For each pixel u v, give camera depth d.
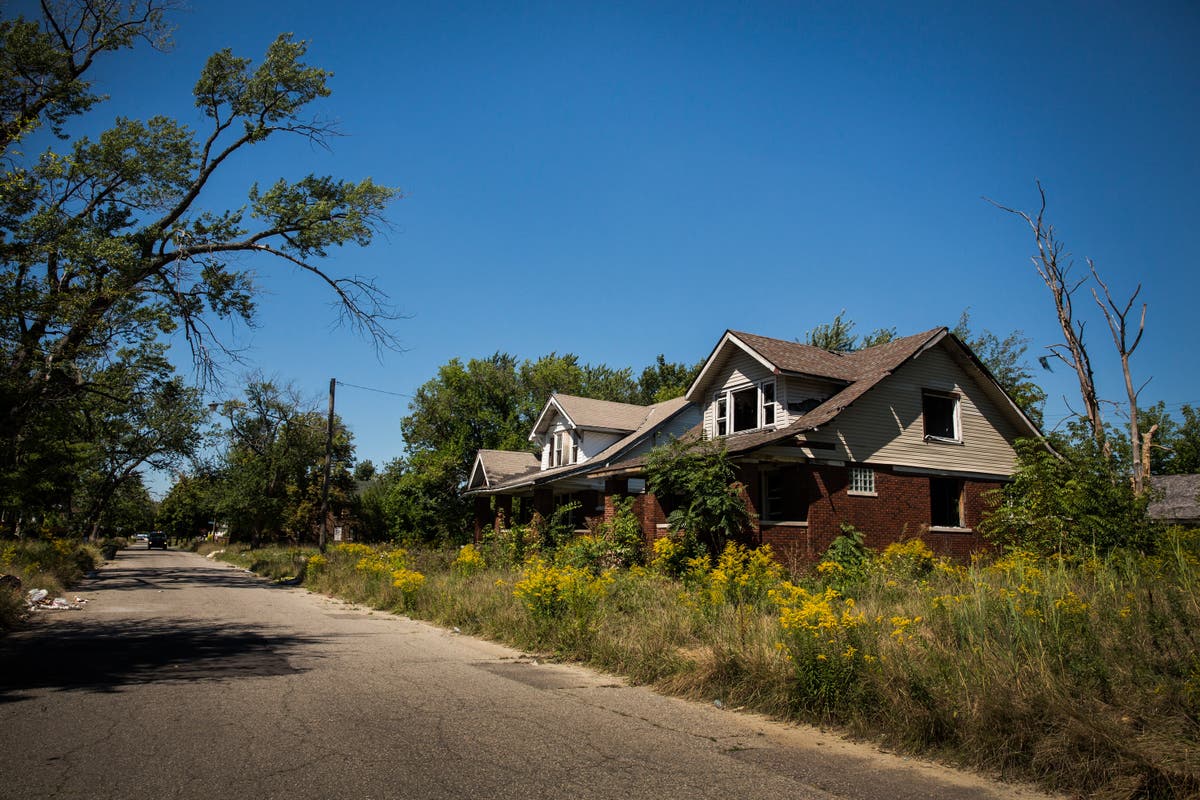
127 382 20.73
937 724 5.48
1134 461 21.31
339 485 58.97
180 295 19.50
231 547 56.03
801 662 6.49
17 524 36.31
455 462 45.12
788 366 19.92
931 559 16.38
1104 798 4.45
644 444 28.28
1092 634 6.51
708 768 5.06
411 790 4.49
